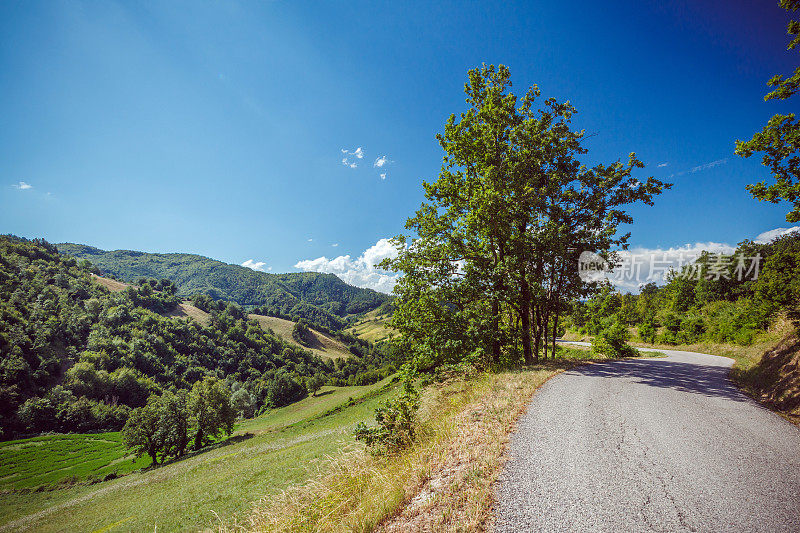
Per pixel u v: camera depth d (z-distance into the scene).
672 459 4.84
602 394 8.91
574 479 4.20
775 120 8.41
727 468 4.55
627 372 13.21
